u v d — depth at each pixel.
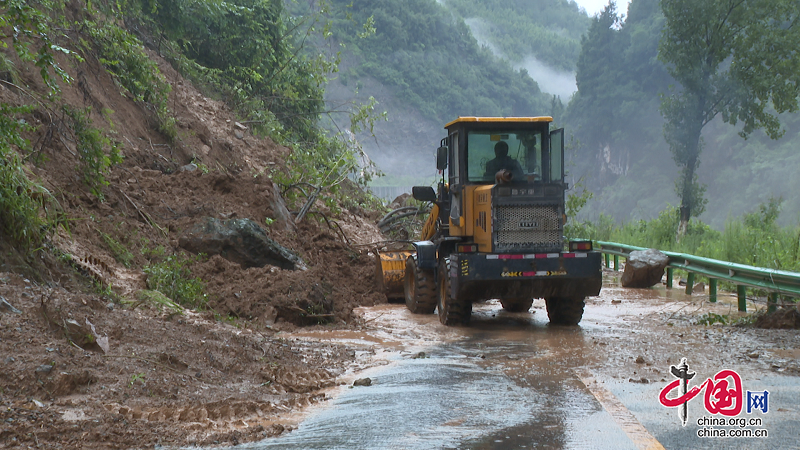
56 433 4.56
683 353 7.81
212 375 6.30
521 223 10.24
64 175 10.73
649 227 26.16
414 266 11.81
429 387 6.44
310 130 26.38
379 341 9.12
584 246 10.30
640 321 10.70
